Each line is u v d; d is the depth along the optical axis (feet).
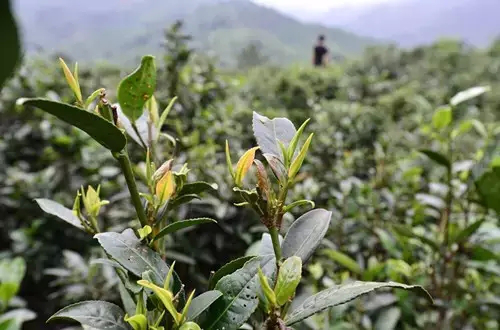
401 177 7.33
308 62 27.22
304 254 1.92
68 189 9.40
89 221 2.13
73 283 6.64
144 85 1.79
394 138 10.25
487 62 21.84
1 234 9.71
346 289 1.69
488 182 3.99
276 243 1.73
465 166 4.79
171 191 1.81
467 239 4.47
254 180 5.13
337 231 5.79
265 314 1.76
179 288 1.73
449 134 4.92
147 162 1.88
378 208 5.97
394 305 4.76
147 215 1.85
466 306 4.71
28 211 9.02
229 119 9.41
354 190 6.20
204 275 7.41
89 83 11.48
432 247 4.44
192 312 1.64
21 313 4.85
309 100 12.68
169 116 8.05
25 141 10.32
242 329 2.49
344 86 16.25
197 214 6.62
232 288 1.73
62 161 9.58
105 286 6.07
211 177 6.71
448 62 23.13
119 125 1.88
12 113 10.46
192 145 7.08
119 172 8.32
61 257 8.61
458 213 5.52
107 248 1.67
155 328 1.57
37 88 10.73
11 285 4.65
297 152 1.97
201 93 9.18
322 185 7.34
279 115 10.43
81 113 1.51
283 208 1.73
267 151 1.86
